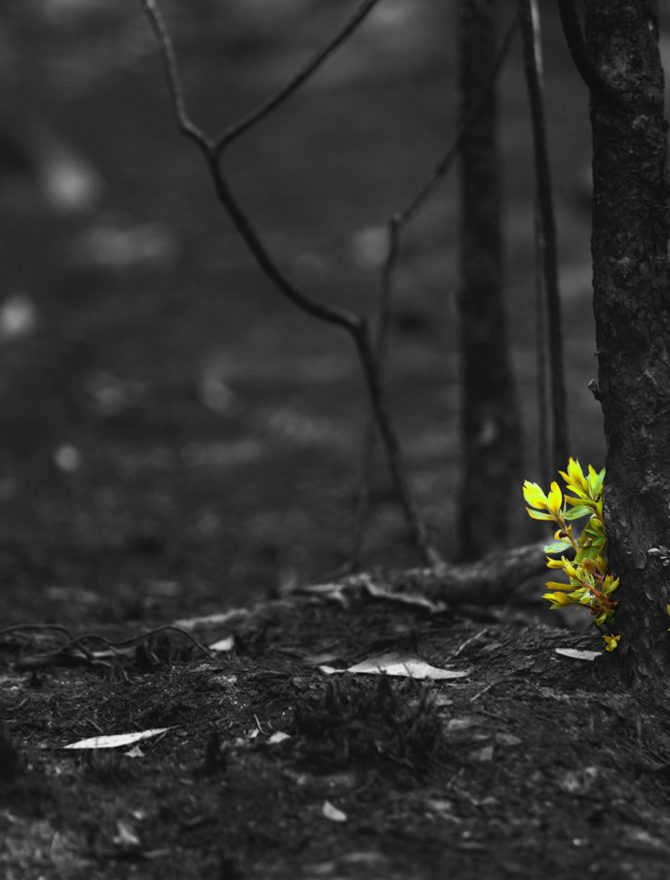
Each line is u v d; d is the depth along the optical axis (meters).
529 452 8.23
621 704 2.85
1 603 5.39
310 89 23.98
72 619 4.87
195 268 15.63
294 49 26.44
